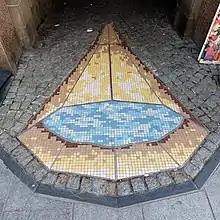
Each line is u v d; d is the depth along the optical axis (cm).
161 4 784
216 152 460
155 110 517
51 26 723
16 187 430
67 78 579
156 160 450
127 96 542
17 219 400
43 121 505
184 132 484
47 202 416
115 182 430
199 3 606
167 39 666
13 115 517
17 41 614
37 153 463
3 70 579
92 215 403
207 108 520
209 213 402
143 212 404
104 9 780
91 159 452
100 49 642
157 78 575
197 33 637
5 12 561
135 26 711
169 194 419
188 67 596
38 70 598
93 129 489
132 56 623
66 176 438
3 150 470
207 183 429
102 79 574
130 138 475
